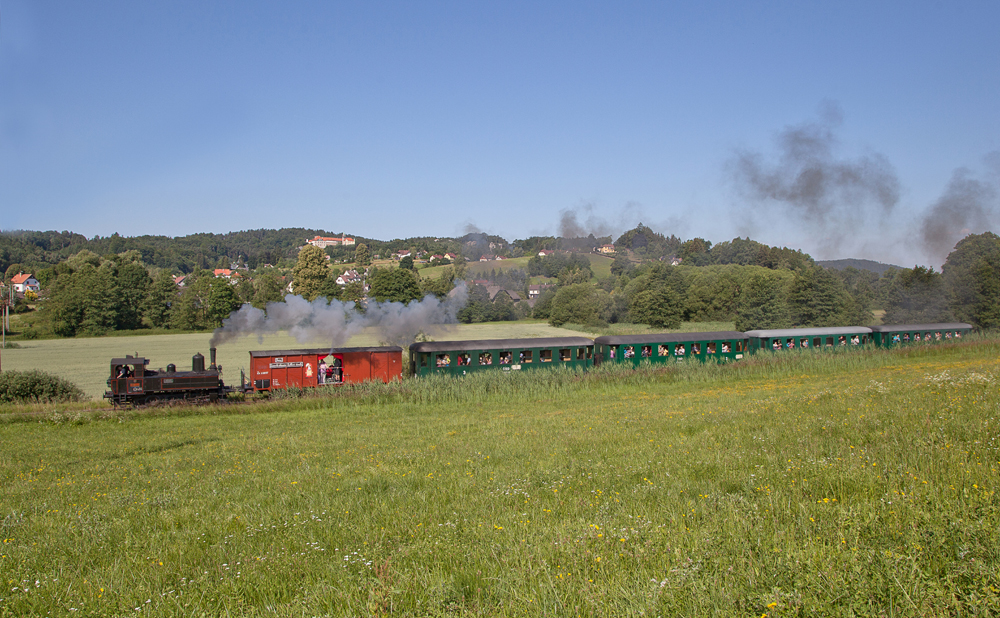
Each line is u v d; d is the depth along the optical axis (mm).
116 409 27062
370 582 5906
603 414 20859
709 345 36531
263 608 5711
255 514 9633
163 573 6883
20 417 26141
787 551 5672
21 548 8250
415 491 10672
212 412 26625
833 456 10188
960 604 4512
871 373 30891
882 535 6043
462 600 5375
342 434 19750
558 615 4887
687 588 5117
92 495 12367
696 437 14086
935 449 9734
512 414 23125
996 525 5945
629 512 8016
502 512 8617
